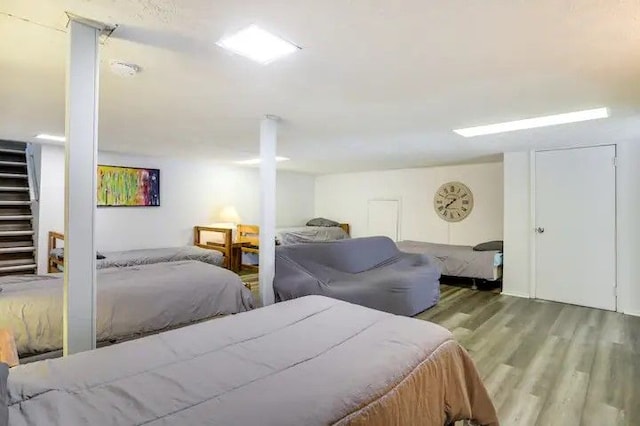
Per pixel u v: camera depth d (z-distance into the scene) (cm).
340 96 246
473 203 613
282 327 176
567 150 439
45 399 108
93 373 126
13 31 158
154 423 97
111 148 486
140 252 506
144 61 190
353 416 108
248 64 192
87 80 155
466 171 622
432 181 663
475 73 202
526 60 184
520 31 153
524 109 274
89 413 102
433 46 169
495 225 589
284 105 270
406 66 193
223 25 151
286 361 138
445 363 159
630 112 280
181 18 146
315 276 356
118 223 540
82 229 157
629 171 400
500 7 135
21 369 127
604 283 415
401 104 264
